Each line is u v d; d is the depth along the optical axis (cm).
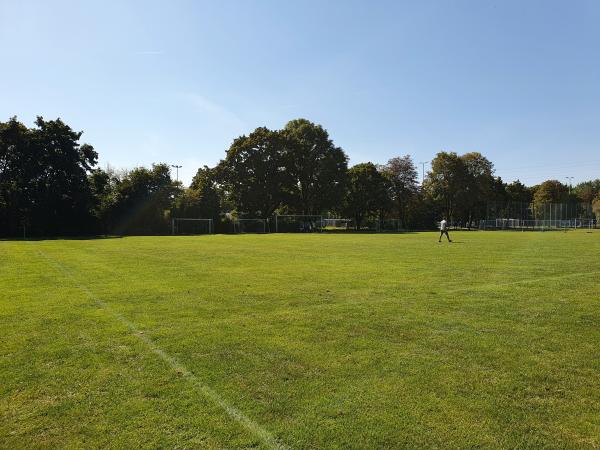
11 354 597
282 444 369
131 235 5316
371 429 392
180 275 1368
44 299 980
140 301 953
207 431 390
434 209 8388
